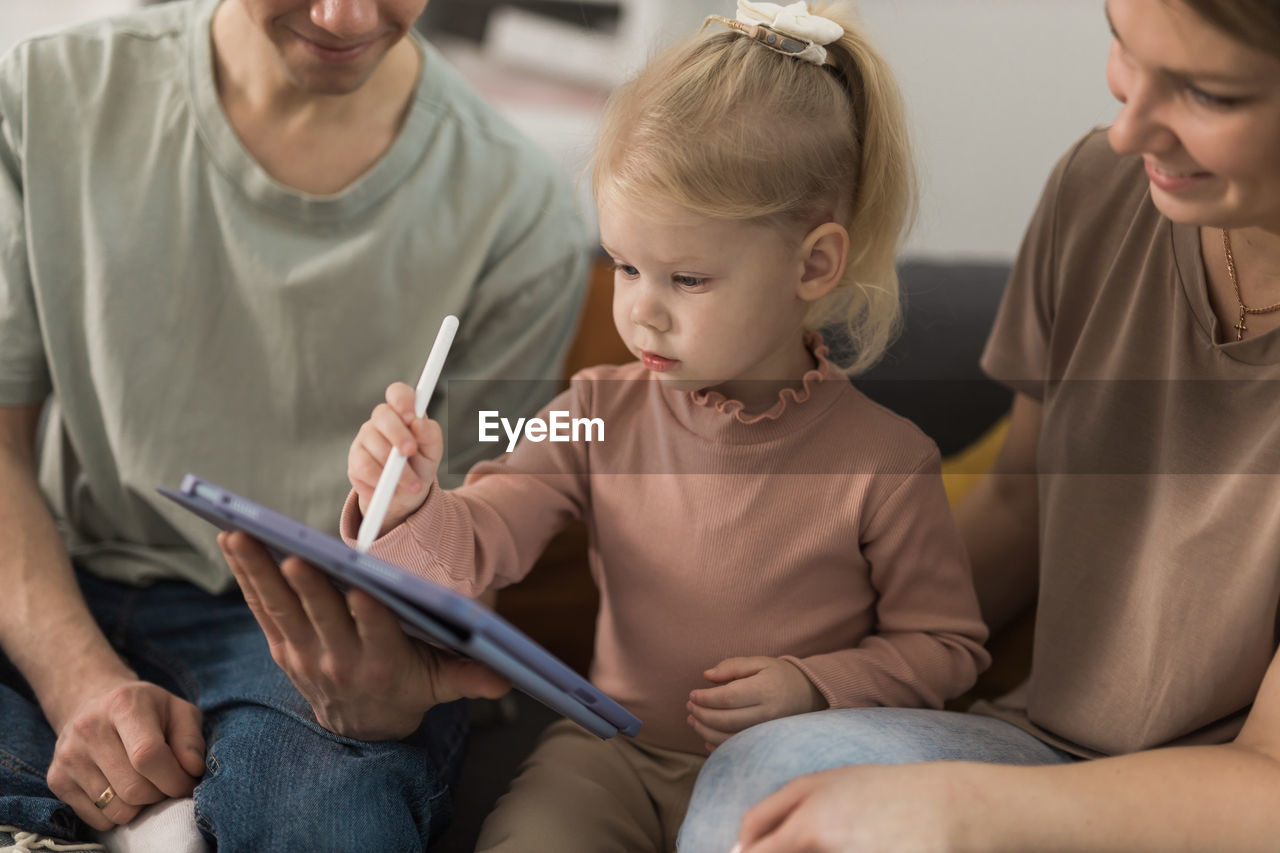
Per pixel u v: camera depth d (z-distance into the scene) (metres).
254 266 1.05
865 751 0.74
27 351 1.04
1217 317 0.82
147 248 1.05
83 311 1.05
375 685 0.79
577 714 0.76
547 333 1.16
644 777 0.96
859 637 0.96
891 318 1.02
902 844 0.65
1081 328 0.94
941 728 0.81
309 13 0.91
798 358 0.97
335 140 1.06
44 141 1.05
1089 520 0.88
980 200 2.23
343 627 0.76
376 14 0.91
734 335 0.88
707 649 0.94
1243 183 0.65
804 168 0.88
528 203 1.15
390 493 0.77
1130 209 0.90
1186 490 0.81
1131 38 0.64
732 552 0.93
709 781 0.77
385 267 1.07
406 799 0.85
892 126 0.95
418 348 1.10
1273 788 0.66
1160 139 0.67
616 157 0.88
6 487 1.01
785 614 0.93
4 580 0.96
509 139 1.16
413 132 1.08
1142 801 0.66
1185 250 0.82
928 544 0.93
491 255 1.13
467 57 2.55
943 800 0.66
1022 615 1.08
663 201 0.84
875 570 0.94
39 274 1.03
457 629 0.66
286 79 1.02
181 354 1.05
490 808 1.01
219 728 0.91
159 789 0.85
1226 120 0.63
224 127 1.04
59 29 1.09
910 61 2.20
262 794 0.81
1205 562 0.79
